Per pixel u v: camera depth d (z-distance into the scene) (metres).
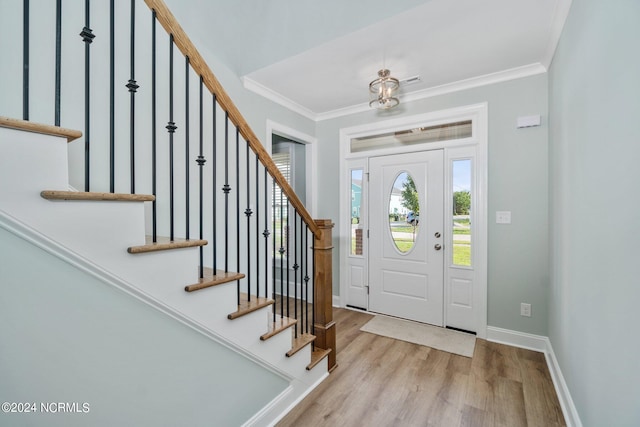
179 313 1.25
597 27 1.29
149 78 2.03
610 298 1.16
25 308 0.87
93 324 1.01
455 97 2.94
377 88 2.83
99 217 1.00
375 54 2.37
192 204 2.33
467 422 1.71
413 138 3.28
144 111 2.00
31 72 1.49
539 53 2.34
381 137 3.49
